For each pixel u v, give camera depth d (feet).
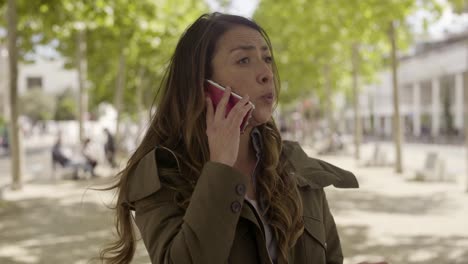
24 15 43.39
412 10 48.83
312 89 124.67
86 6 40.16
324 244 5.32
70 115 261.03
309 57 90.48
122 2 41.16
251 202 4.88
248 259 4.61
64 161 54.29
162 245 4.33
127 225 5.27
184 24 53.57
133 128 144.15
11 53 41.60
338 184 5.55
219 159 4.34
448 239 23.98
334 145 93.66
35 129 221.25
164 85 5.29
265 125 5.32
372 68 91.30
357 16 51.65
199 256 4.07
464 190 41.42
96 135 121.29
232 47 4.81
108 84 106.93
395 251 21.76
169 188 4.58
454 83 176.35
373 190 42.34
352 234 25.26
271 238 4.95
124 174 5.01
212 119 4.62
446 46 167.32
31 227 27.43
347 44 75.87
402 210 32.32
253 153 5.20
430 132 203.31
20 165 43.75
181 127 5.01
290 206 5.03
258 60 4.84
